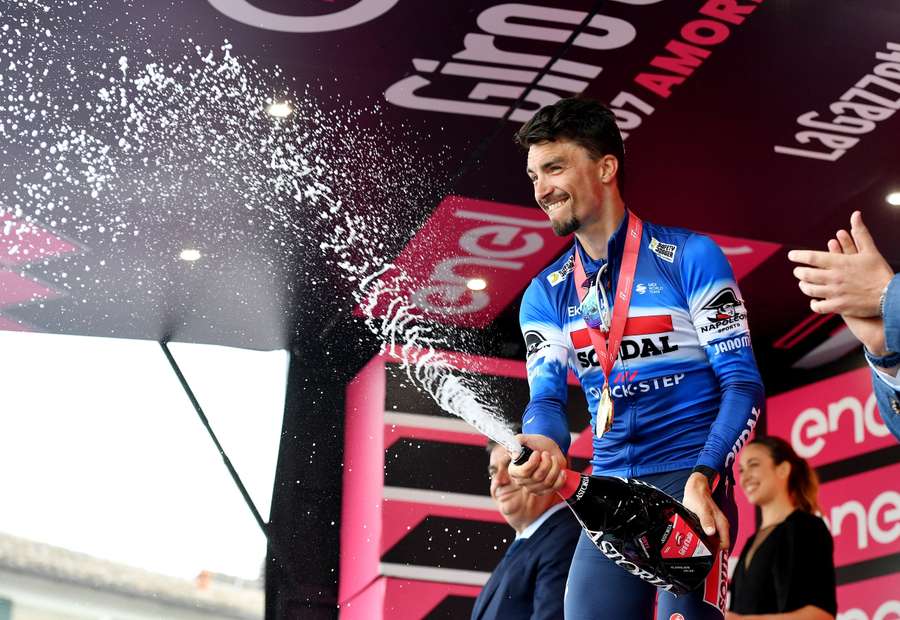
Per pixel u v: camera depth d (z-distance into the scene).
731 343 6.80
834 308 5.33
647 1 11.41
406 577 17.23
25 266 16.16
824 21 11.73
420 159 13.91
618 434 7.04
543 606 10.34
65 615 17.28
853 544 17.25
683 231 7.14
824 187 14.92
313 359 18.22
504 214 15.09
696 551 5.83
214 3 11.24
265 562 17.56
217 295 16.86
